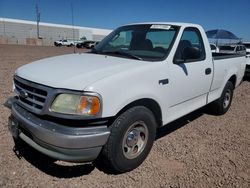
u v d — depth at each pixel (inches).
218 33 499.8
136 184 125.3
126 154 130.3
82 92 110.0
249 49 593.0
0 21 2436.0
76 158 112.7
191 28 172.4
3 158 141.4
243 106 269.7
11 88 294.2
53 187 121.0
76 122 112.6
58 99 111.9
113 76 119.3
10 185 120.3
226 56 216.2
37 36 2573.8
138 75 128.3
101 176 130.6
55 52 1115.9
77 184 123.8
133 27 180.7
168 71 146.0
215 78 195.3
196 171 137.8
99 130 114.7
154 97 136.3
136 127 132.7
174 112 158.7
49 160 141.9
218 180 130.8
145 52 158.4
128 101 122.0
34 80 121.6
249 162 149.3
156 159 148.1
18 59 685.3
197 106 181.9
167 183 126.9
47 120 116.4
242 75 251.6
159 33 165.0
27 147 154.3
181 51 159.9
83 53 175.3
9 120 138.7
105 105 113.7
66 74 120.9
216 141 176.4
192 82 166.1
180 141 173.6
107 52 169.2
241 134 190.9
